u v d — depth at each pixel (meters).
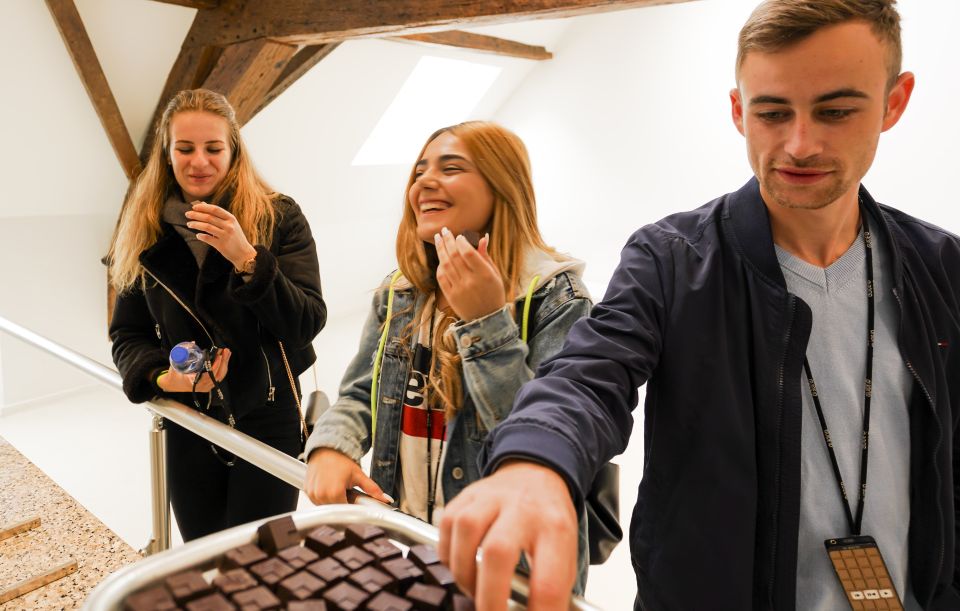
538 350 0.96
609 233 6.45
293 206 1.64
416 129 6.18
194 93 1.51
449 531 0.48
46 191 4.05
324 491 0.89
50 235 4.27
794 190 0.73
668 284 0.82
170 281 1.46
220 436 1.10
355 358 1.16
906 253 0.83
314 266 1.62
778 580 0.80
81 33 3.45
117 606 0.45
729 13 5.34
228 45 3.83
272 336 1.54
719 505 0.79
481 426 0.98
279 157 4.95
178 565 0.49
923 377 0.81
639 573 0.88
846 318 0.82
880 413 0.82
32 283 4.25
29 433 4.12
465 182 0.98
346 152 5.36
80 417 4.35
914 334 0.82
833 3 0.66
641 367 0.75
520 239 1.01
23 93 3.55
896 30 0.69
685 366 0.80
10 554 1.37
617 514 0.96
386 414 1.06
